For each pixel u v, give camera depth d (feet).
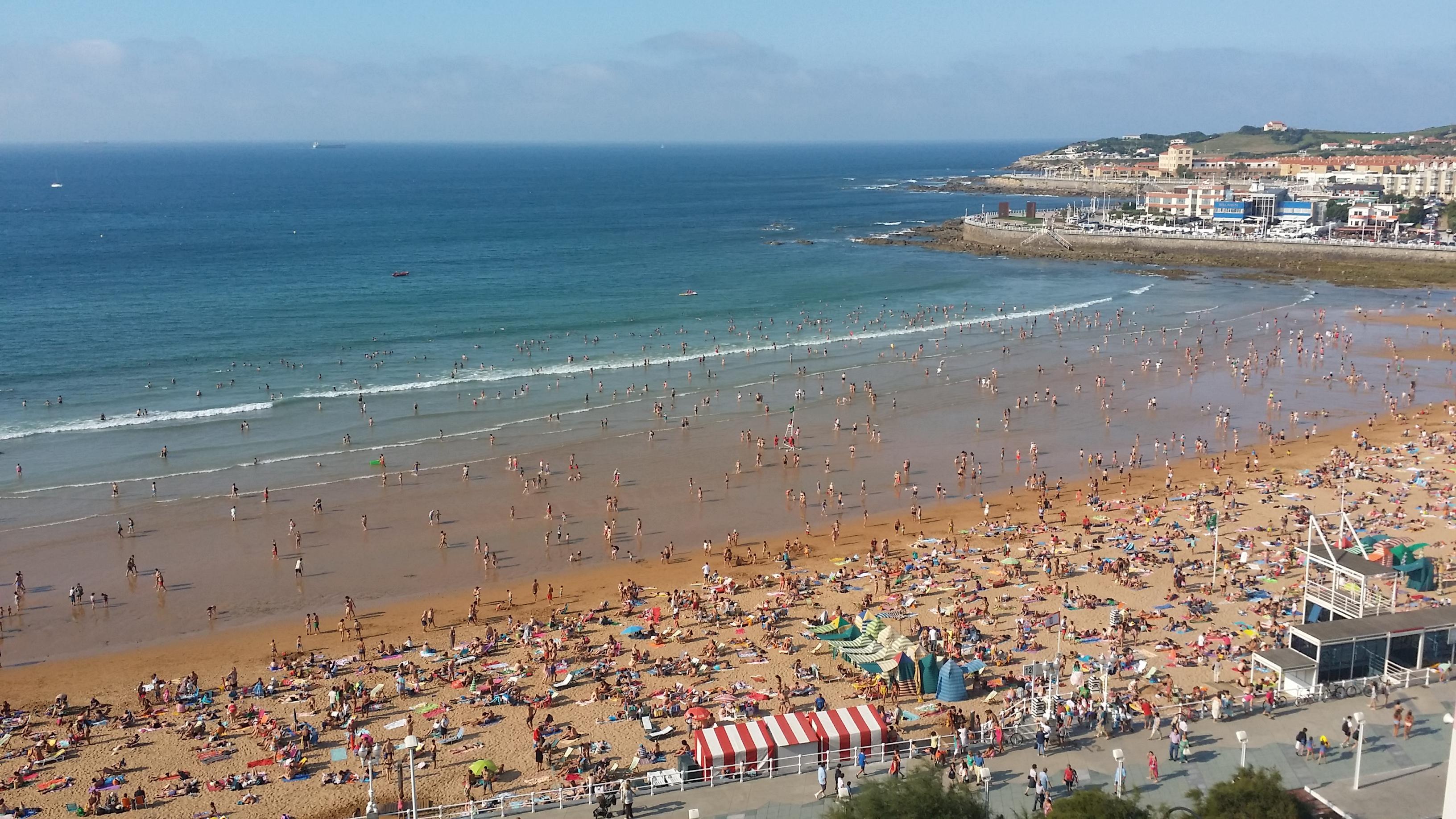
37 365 354.54
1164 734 125.90
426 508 232.94
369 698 147.02
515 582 194.59
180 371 351.25
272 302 483.10
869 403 320.50
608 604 182.80
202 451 269.44
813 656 158.71
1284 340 403.34
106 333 406.62
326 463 261.65
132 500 234.79
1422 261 569.23
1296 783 111.55
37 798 123.44
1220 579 181.98
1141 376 350.02
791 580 189.47
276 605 184.96
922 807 97.25
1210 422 296.10
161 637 171.94
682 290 539.29
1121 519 219.20
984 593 179.83
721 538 216.13
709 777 120.88
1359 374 347.36
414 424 295.28
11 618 178.81
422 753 133.39
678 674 153.69
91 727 140.67
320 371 355.36
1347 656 133.59
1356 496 224.33
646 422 299.38
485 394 328.29
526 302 495.41
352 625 175.32
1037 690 136.67
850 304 494.59
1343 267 578.25
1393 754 116.06
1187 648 154.40
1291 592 173.88
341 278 565.94
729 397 327.26
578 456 270.26
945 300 504.43
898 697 144.97
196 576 196.75
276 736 136.26
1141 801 109.50
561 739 135.33
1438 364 360.89
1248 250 629.92
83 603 184.96
